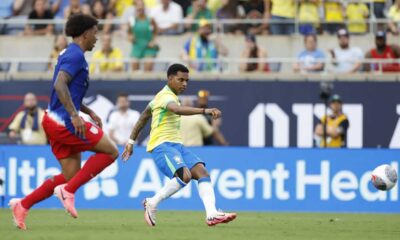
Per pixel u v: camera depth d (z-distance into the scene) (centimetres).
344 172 5859
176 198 5888
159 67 7606
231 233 3666
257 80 7219
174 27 7906
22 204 3706
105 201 5919
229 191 5881
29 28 8100
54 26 8112
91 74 7250
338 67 7531
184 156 3956
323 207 5850
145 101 7225
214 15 8056
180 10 7969
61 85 3509
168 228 3925
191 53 7500
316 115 7206
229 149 5881
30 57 8050
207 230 3831
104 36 7556
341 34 7538
